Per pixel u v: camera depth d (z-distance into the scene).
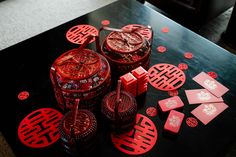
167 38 1.21
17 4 2.53
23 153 0.83
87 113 0.79
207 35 2.11
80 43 1.20
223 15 2.31
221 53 1.12
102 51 0.99
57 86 0.84
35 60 1.14
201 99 0.95
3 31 2.20
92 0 2.55
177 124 0.86
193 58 1.11
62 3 2.52
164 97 0.97
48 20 2.30
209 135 0.85
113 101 0.82
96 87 0.84
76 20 1.33
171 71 1.05
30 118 0.92
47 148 0.84
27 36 2.14
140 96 0.98
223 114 0.90
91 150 0.82
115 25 1.29
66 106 0.89
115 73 0.99
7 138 0.87
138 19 1.33
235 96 0.95
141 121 0.90
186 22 2.05
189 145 0.83
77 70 0.86
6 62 1.14
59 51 1.17
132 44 0.96
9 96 1.00
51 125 0.90
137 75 0.90
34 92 1.01
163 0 2.09
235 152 1.36
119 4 1.44
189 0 1.94
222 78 1.02
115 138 0.85
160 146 0.83
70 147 0.78
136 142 0.84
